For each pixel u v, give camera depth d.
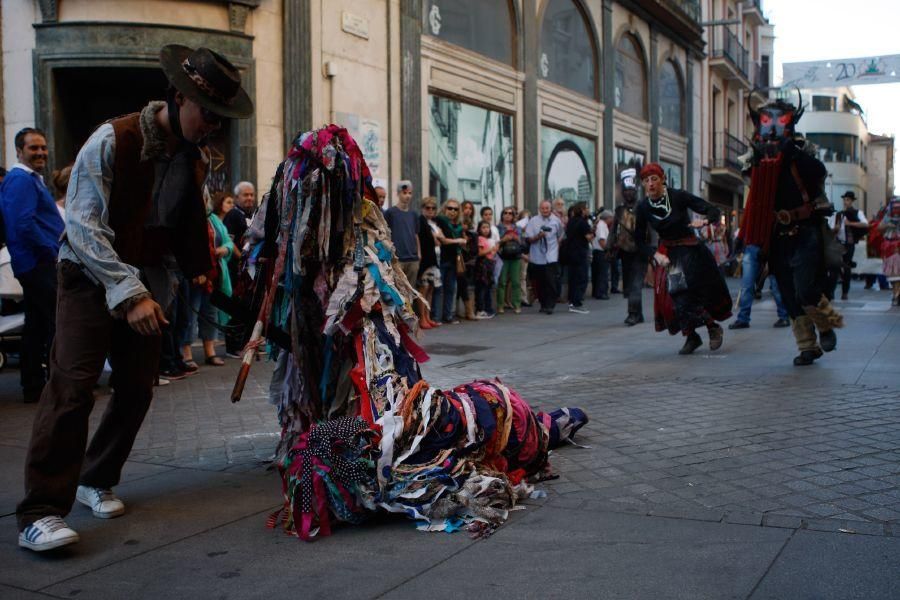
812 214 6.38
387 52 12.25
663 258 7.45
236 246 7.79
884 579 2.46
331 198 3.51
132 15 9.26
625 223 10.72
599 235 15.56
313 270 3.58
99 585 2.59
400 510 3.06
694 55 26.88
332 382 3.64
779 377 6.09
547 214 12.53
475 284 11.90
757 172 6.46
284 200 3.54
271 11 10.22
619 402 5.29
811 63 29.83
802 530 2.89
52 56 9.25
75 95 9.84
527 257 13.83
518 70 16.22
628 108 22.03
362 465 3.04
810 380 5.93
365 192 3.67
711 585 2.45
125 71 9.49
